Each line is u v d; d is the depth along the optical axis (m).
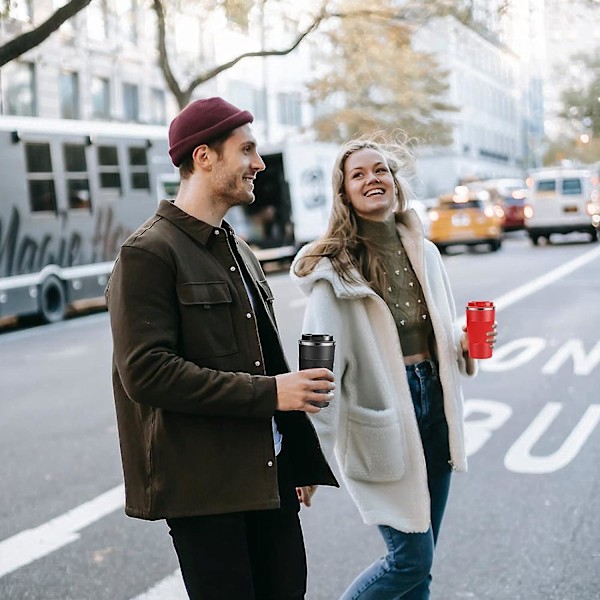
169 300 2.63
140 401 2.58
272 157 25.03
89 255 18.14
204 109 2.74
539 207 29.39
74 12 7.12
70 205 17.70
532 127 87.62
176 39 35.31
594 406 8.38
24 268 16.70
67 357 12.82
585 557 4.93
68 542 5.48
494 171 77.25
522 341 12.06
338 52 30.77
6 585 4.85
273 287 21.27
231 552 2.71
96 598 4.66
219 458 2.66
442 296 3.59
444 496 3.59
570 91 50.91
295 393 2.62
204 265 2.71
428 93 41.03
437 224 27.89
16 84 28.02
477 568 4.85
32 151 16.95
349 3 15.03
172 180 20.30
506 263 23.48
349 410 3.44
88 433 8.20
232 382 2.59
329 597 4.57
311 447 2.98
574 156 84.25
